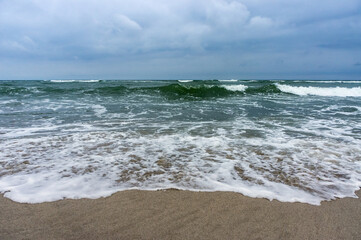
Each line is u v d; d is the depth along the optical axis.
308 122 6.92
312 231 2.04
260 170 3.34
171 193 2.67
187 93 15.50
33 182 2.88
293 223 2.15
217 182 2.96
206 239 1.91
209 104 10.94
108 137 5.06
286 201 2.53
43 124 6.39
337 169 3.40
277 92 17.33
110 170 3.28
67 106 9.71
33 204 2.40
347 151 4.20
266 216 2.25
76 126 6.17
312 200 2.56
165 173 3.21
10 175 3.07
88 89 15.84
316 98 14.30
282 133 5.54
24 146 4.34
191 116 7.78
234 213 2.29
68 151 4.08
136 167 3.40
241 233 2.00
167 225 2.09
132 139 4.91
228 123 6.69
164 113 8.32
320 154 4.02
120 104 10.48
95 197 2.56
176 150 4.19
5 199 2.48
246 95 15.72
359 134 5.50
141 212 2.29
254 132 5.62
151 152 4.07
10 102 10.66
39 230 2.00
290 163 3.61
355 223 2.18
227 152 4.10
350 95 16.53
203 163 3.58
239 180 3.02
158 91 15.68
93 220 2.15
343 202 2.54
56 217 2.19
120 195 2.62
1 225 2.05
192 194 2.66
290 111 9.05
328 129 6.00
